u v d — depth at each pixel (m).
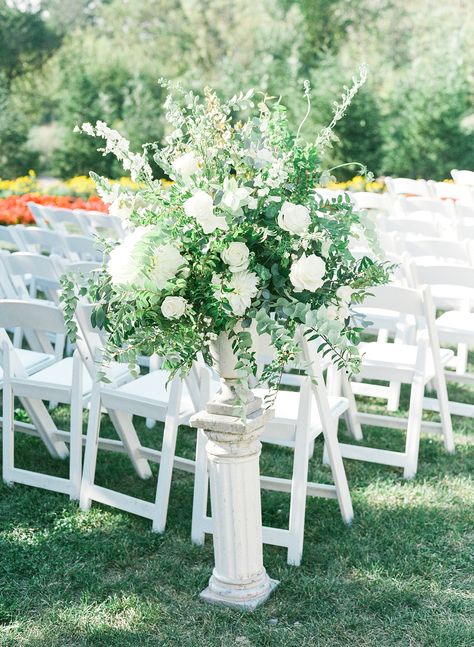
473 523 3.30
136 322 2.49
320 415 3.16
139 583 2.93
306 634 2.64
